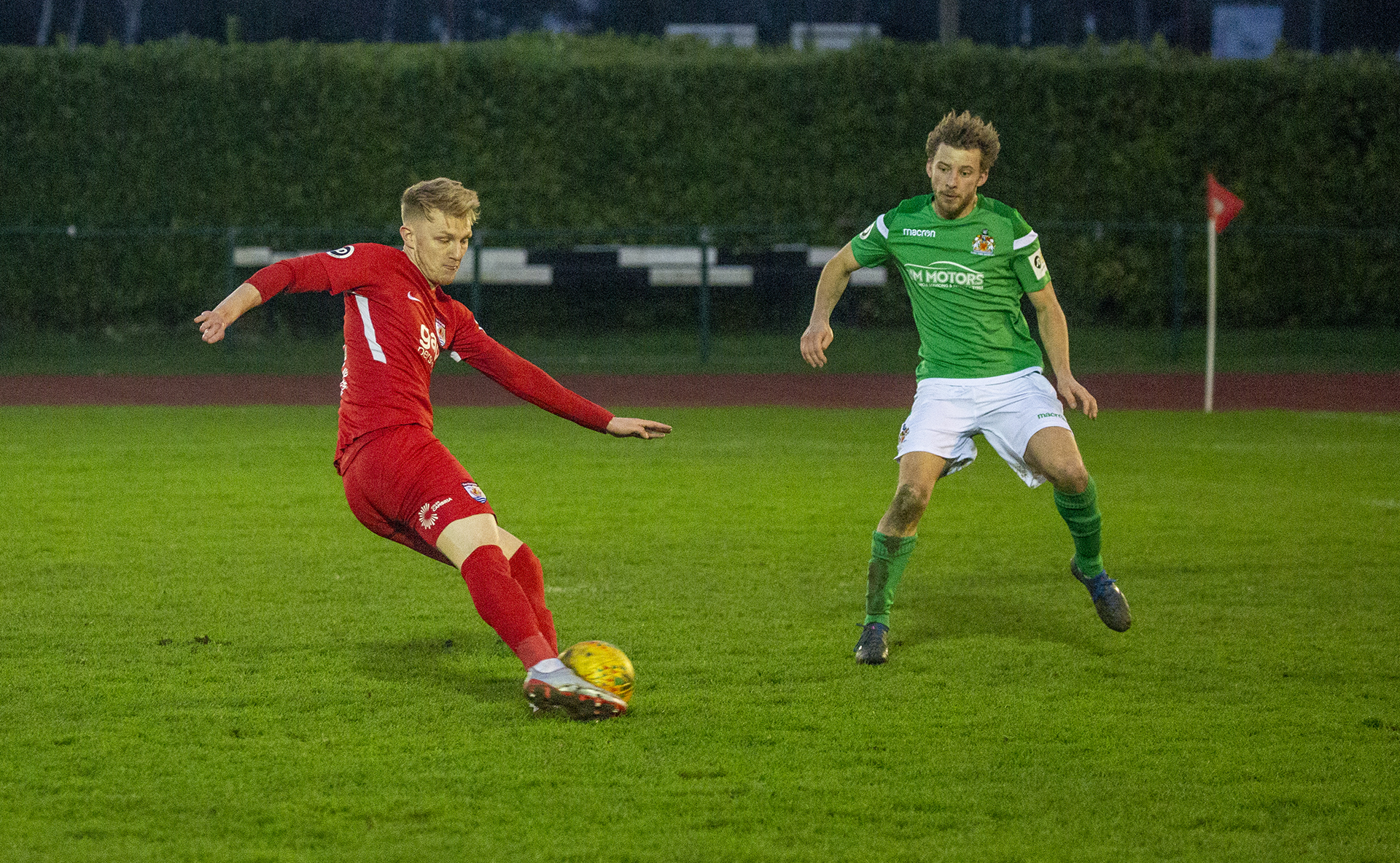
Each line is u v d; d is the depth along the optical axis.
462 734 12.04
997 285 15.18
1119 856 9.57
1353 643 15.53
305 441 33.97
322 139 62.47
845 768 11.27
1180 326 59.06
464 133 63.06
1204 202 64.94
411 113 62.84
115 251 61.50
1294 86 64.75
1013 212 15.09
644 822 10.08
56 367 56.38
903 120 63.94
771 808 10.39
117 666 14.12
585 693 12.09
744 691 13.49
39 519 22.91
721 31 83.56
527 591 13.45
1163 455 32.66
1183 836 9.92
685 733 12.13
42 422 38.22
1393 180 65.50
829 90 63.78
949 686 13.75
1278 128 64.94
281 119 62.22
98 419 39.16
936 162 14.86
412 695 13.22
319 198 62.69
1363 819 10.27
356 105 62.47
